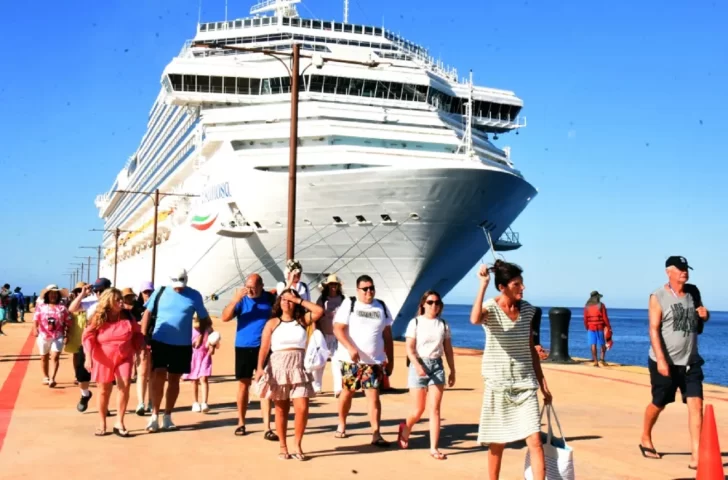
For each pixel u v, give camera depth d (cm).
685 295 795
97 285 1228
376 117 3450
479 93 3994
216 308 4103
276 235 3350
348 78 3550
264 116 3531
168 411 995
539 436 624
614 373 1828
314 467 779
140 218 6850
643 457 846
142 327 984
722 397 1430
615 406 1277
